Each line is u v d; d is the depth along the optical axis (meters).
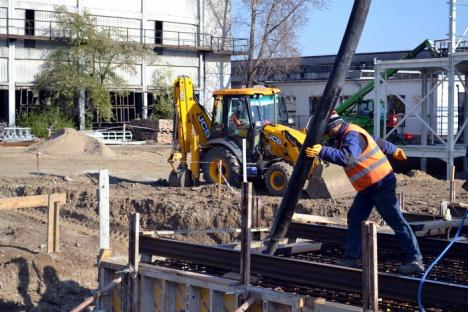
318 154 7.39
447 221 9.49
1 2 44.75
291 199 7.77
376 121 27.55
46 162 27.45
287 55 53.12
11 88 44.94
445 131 35.25
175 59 51.72
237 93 19.47
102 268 8.67
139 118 49.06
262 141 19.11
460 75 30.22
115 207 16.56
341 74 7.41
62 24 45.47
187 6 52.66
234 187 19.23
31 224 15.39
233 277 7.75
